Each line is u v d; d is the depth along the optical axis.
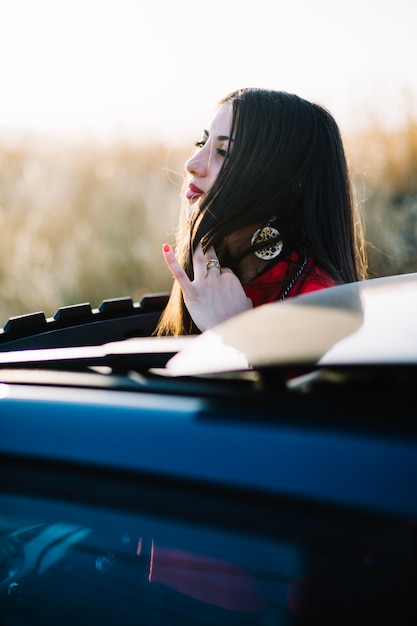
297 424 0.82
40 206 7.28
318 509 0.76
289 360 0.87
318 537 0.76
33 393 0.98
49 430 0.92
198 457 0.83
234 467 0.81
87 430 0.90
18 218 7.19
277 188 1.54
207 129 1.69
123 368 1.02
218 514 0.80
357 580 0.74
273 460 0.80
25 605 0.91
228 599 0.80
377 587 0.74
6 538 0.92
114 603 0.86
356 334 0.90
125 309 2.13
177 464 0.83
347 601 0.75
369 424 0.79
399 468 0.75
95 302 7.03
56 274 7.04
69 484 0.88
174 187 7.68
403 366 0.81
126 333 2.11
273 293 1.51
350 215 1.66
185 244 1.72
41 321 1.94
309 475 0.78
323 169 1.60
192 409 0.88
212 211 1.55
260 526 0.78
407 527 0.72
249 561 0.79
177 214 7.36
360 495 0.75
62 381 1.00
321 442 0.79
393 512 0.73
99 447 0.88
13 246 7.06
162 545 0.83
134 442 0.87
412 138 7.00
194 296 1.46
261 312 1.03
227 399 0.88
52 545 0.89
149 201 7.37
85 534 0.87
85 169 7.60
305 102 1.62
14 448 0.92
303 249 1.55
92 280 7.01
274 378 0.88
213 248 1.54
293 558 0.77
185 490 0.82
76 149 7.92
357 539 0.74
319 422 0.81
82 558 0.88
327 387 0.85
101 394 0.95
